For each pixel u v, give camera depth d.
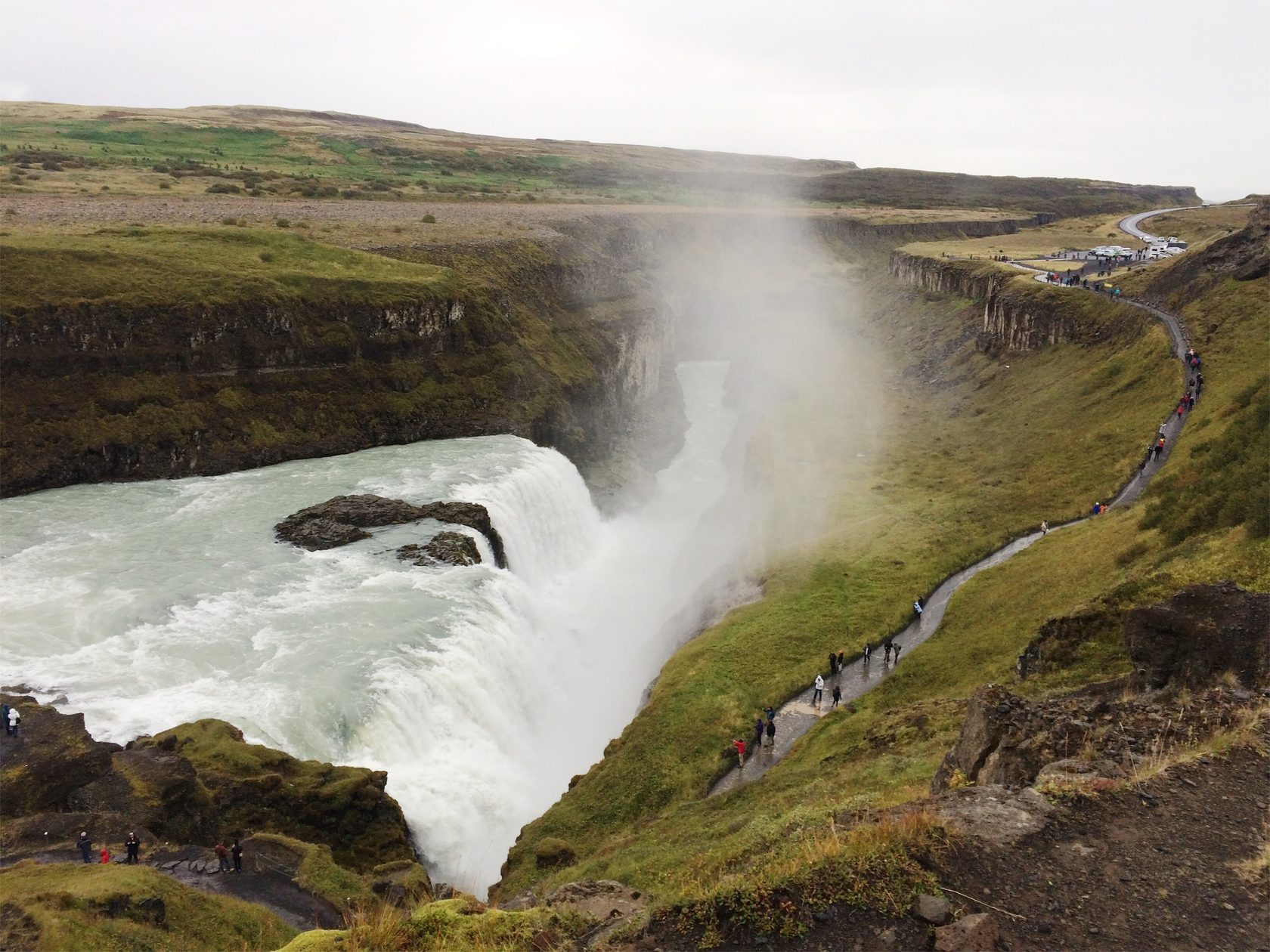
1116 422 72.38
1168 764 18.34
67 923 21.47
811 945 13.68
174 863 28.91
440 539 55.72
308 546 54.31
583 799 40.66
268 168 163.00
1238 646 23.22
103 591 46.91
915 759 31.34
